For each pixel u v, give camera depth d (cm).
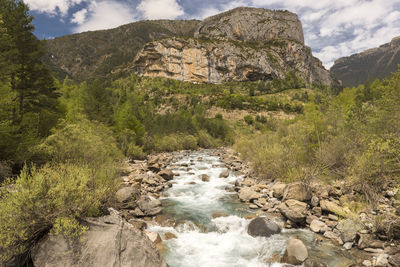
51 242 458
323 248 598
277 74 19488
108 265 452
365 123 1227
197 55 18762
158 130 4806
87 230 501
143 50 18712
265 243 643
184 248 624
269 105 11112
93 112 2953
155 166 1720
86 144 1120
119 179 976
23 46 1471
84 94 3553
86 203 543
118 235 504
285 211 780
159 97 14212
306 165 1240
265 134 2419
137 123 3409
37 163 995
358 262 521
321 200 839
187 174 1712
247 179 1420
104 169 954
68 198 523
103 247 473
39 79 1623
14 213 443
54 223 479
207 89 16025
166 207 964
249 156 2169
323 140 1334
